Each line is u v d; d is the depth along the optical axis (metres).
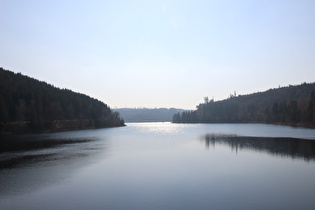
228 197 21.70
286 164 34.31
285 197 21.56
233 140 64.75
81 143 62.47
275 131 94.06
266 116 182.00
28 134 95.38
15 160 38.62
